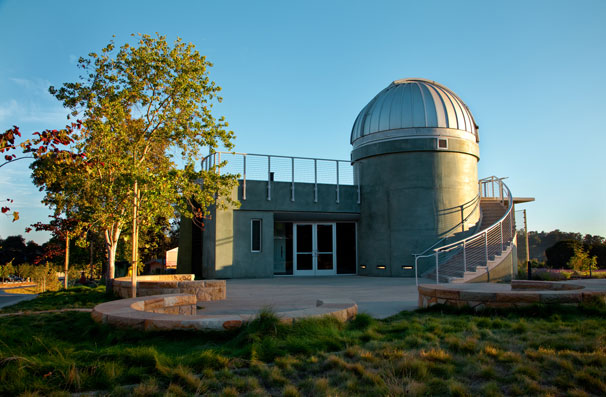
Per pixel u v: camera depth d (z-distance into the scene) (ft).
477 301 25.68
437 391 13.19
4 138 21.61
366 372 14.52
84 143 35.60
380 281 56.54
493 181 73.15
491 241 59.62
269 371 14.57
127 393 12.82
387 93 69.56
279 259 68.49
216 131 40.19
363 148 68.90
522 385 13.34
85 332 20.66
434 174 64.69
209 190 42.86
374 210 67.67
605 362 14.96
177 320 19.26
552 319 22.82
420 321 23.49
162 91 40.22
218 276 59.41
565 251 105.19
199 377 14.23
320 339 18.13
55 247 65.82
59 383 13.21
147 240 76.43
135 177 33.78
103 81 40.32
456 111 66.80
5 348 16.53
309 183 65.92
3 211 22.18
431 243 63.52
